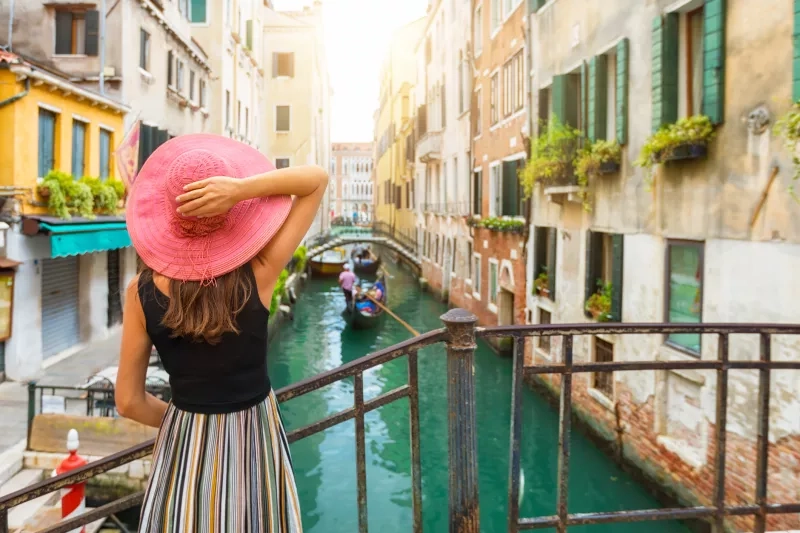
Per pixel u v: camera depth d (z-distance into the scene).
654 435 7.50
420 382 13.51
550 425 10.36
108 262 13.96
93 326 12.81
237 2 24.48
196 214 1.34
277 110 32.72
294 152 32.69
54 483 1.88
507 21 14.96
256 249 1.42
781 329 2.52
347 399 12.70
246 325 1.43
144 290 1.43
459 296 21.58
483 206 17.78
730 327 2.47
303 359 16.48
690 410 6.88
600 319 8.97
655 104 7.30
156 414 1.61
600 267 9.45
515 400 2.30
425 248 30.11
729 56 6.10
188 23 20.33
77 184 10.87
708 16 6.29
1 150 9.71
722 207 6.22
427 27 28.95
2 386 9.45
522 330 2.28
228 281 1.41
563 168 10.09
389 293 28.38
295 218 1.49
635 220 8.04
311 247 35.97
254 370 1.48
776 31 5.43
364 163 95.81
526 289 12.98
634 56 8.02
